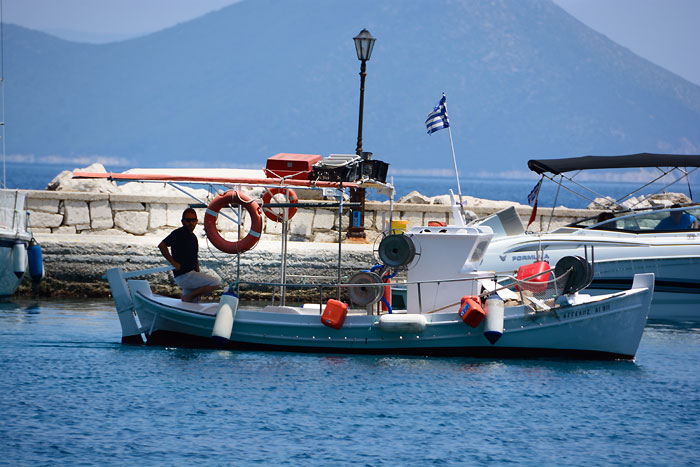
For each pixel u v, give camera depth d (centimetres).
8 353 5900
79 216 10031
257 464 3869
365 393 5062
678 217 8412
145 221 10119
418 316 5775
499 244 8056
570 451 4144
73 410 4603
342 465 3884
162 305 6072
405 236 5928
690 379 5538
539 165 8500
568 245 8050
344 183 6162
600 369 5775
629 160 8519
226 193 6025
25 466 3759
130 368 5525
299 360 5791
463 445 4203
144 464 3825
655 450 4178
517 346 5862
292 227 10144
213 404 4778
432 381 5353
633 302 5925
